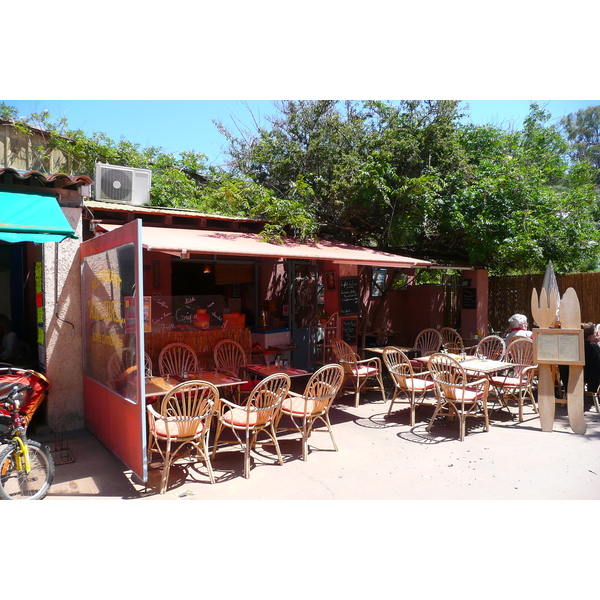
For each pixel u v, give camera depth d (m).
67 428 6.62
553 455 5.62
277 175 11.70
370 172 9.64
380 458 5.56
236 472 5.18
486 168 10.65
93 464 5.37
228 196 9.14
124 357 5.12
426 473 5.11
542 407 6.52
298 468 5.28
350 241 11.05
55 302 6.48
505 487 4.73
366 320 10.68
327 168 10.62
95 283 6.05
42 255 6.43
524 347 7.49
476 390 6.65
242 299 10.40
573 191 11.04
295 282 11.00
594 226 10.95
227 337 7.98
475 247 10.07
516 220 9.86
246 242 7.54
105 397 5.80
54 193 6.32
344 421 7.09
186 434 4.75
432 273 15.16
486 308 11.40
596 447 5.88
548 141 15.79
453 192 10.01
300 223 8.62
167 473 4.65
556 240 10.26
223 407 5.68
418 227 9.78
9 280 8.10
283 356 9.25
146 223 7.74
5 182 5.86
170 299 8.45
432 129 9.95
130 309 4.89
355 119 11.22
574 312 6.41
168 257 9.17
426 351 9.65
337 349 8.25
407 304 12.84
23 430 4.56
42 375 6.19
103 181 8.28
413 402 6.82
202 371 6.59
